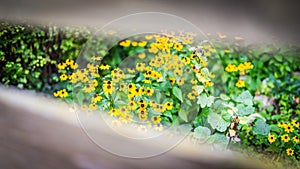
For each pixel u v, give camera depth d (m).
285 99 2.53
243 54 2.58
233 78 2.54
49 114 2.33
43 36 2.73
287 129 2.34
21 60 2.77
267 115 2.48
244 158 2.25
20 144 2.13
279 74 2.56
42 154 2.10
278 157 2.29
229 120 2.28
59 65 2.65
